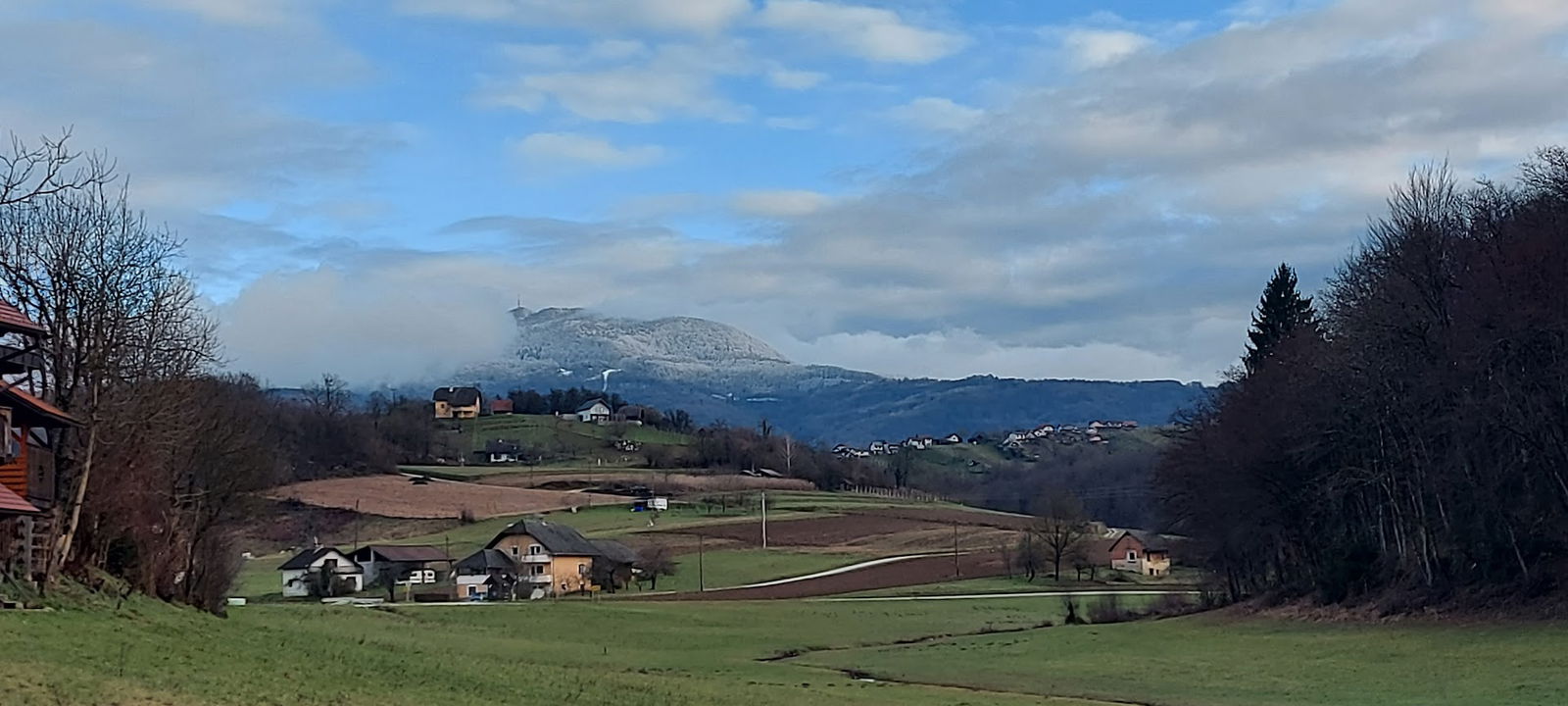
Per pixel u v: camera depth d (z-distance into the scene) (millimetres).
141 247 57375
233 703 25734
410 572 131375
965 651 70125
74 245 47000
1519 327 59781
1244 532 88812
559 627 81750
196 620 43719
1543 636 54375
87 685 24312
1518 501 66625
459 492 175250
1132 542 140000
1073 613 91375
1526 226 63438
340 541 149375
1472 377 64125
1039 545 132125
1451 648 54906
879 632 84688
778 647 74500
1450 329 65875
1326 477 81250
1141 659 61875
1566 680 44719
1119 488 183500
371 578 130250
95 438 47125
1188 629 75250
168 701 24297
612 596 119062
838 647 75500
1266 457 83875
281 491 152625
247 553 141500
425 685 35031
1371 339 73125
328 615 78812
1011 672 58531
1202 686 51031
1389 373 71750
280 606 91375
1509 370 62750
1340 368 75875
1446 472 68625
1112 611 94500
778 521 165500
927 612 100062
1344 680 50188
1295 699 45844
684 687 44469
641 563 133000
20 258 46281
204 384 58844
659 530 157250
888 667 61875
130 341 49750
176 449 54281
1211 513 90625
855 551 146250
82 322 46594
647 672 55188
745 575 132625
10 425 42906
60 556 43938
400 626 74438
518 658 56531
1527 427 61188
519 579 129500
